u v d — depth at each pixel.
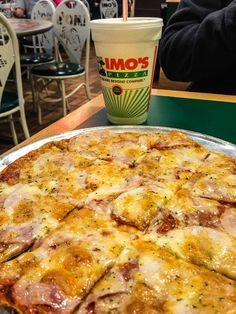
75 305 0.19
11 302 0.19
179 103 0.46
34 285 0.19
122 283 0.19
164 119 0.41
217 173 0.28
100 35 0.32
